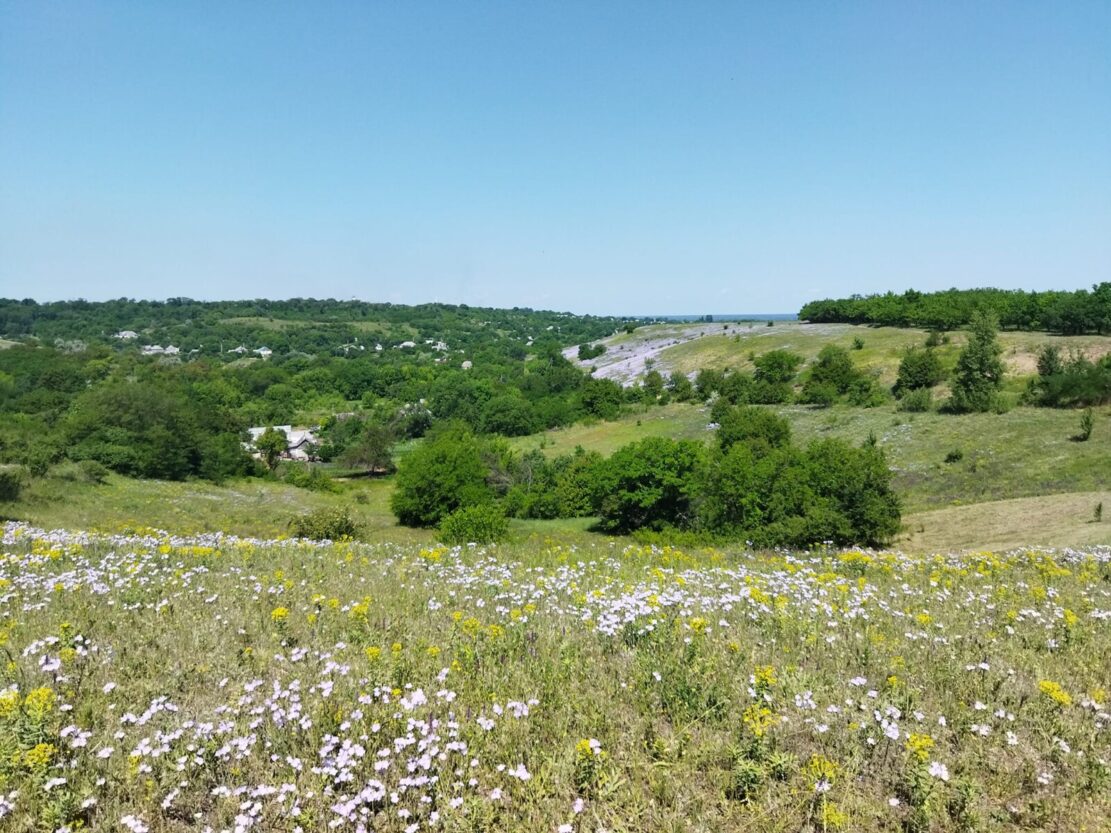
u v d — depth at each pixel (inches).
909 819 181.8
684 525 1651.1
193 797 188.4
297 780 195.0
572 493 2014.0
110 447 2257.6
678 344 5017.2
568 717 227.9
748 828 176.9
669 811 183.2
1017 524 1214.3
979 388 2357.3
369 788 183.5
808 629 316.2
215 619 321.4
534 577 443.8
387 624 319.9
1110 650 301.0
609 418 3590.1
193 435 2486.5
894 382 2935.5
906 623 339.0
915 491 1748.3
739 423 2145.7
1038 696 250.2
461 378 4736.7
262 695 242.8
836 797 187.5
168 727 216.2
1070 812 186.5
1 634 273.1
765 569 559.2
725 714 231.5
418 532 1699.1
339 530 1278.3
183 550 504.1
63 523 1343.5
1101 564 553.3
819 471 1317.7
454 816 177.0
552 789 192.2
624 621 311.3
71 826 169.8
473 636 296.4
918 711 235.5
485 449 2613.2
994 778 201.0
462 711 230.2
